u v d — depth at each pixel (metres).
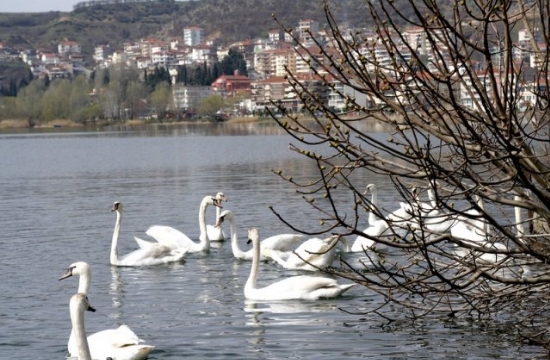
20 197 44.31
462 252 21.17
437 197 12.45
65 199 42.53
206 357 14.53
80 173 62.25
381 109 12.98
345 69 13.38
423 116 13.92
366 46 12.91
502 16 12.43
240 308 18.08
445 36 12.22
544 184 13.43
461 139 12.45
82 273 18.00
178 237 25.67
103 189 48.06
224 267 23.28
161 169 63.66
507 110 12.98
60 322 17.23
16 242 28.17
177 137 129.75
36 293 20.11
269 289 18.88
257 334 15.88
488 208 30.28
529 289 14.80
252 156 76.69
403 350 14.44
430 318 16.22
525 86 14.37
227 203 37.56
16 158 86.06
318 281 18.61
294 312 17.47
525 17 13.86
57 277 22.08
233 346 15.14
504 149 13.55
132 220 33.69
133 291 20.28
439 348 14.45
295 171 56.31
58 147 108.50
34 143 123.12
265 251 23.73
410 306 14.82
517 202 13.29
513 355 13.96
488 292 14.51
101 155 87.44
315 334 15.66
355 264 22.22
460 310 14.85
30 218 34.69
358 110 12.98
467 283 13.33
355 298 18.50
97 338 14.62
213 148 93.19
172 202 39.69
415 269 20.36
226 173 57.00
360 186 42.69
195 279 21.61
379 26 13.12
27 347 15.42
